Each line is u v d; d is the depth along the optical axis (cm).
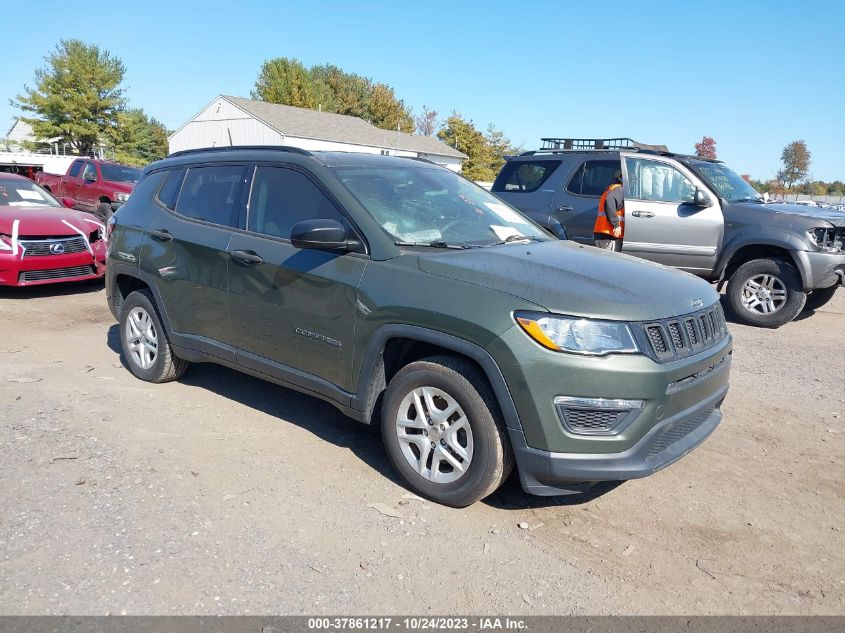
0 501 346
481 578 300
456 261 362
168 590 282
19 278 829
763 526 353
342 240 376
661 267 413
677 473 412
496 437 336
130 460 398
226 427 454
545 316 319
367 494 369
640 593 294
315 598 282
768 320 813
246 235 443
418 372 357
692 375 345
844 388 588
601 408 315
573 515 358
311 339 401
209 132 4600
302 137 4175
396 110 7312
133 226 533
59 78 5078
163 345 514
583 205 877
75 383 530
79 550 307
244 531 328
